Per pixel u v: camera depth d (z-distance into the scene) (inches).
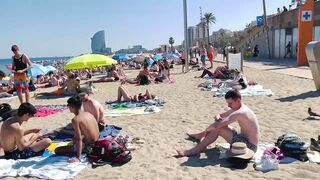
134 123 352.2
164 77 768.3
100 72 1341.0
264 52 1704.0
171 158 237.8
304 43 916.6
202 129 312.8
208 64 1294.3
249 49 1658.5
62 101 573.9
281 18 1456.7
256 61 1305.4
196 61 1235.2
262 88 535.5
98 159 233.0
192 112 392.5
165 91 600.1
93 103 305.1
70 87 643.5
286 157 219.8
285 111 361.4
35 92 719.1
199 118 359.3
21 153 246.8
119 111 419.2
